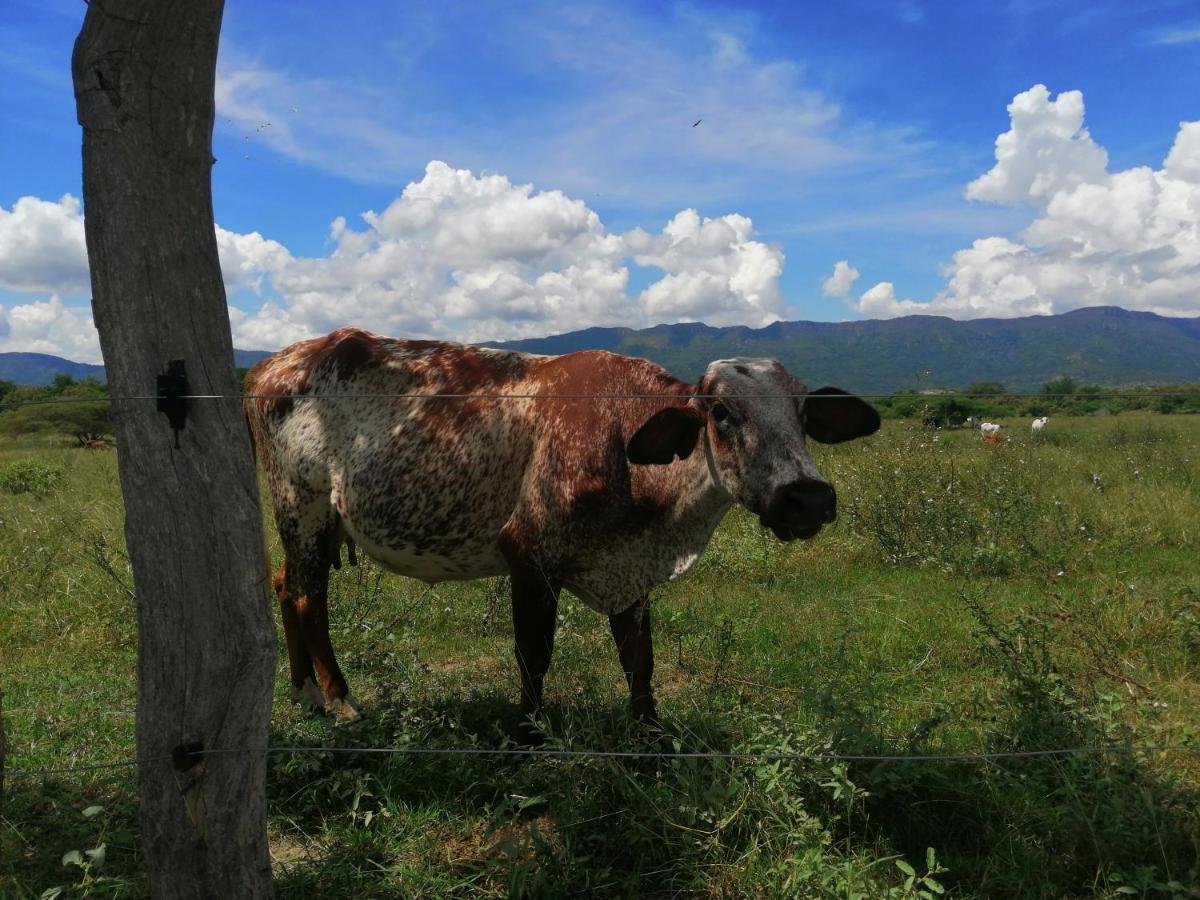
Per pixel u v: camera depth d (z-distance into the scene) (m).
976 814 3.51
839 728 3.69
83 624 6.46
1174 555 8.19
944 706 4.66
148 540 2.51
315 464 5.04
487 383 4.72
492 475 4.57
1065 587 7.14
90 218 2.42
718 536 8.78
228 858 2.65
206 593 2.54
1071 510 9.48
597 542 4.40
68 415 25.64
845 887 2.90
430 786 4.00
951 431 20.20
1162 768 3.73
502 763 4.22
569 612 6.17
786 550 8.59
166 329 2.45
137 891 3.12
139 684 2.61
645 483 4.30
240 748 2.63
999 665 4.73
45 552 7.98
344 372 5.02
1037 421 22.94
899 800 3.54
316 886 3.25
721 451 4.03
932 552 8.30
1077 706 3.96
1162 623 5.78
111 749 4.39
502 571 4.93
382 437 4.79
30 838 3.51
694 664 5.62
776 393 3.99
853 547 8.65
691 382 4.32
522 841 3.56
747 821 3.37
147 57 2.34
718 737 4.32
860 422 4.18
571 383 4.51
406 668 5.31
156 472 2.48
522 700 4.50
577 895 3.22
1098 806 3.28
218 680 2.58
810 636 6.12
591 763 3.74
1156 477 12.01
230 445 2.57
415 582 7.58
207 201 2.52
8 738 4.43
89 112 2.36
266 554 2.71
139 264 2.41
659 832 3.41
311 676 5.19
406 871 3.29
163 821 2.61
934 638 5.96
